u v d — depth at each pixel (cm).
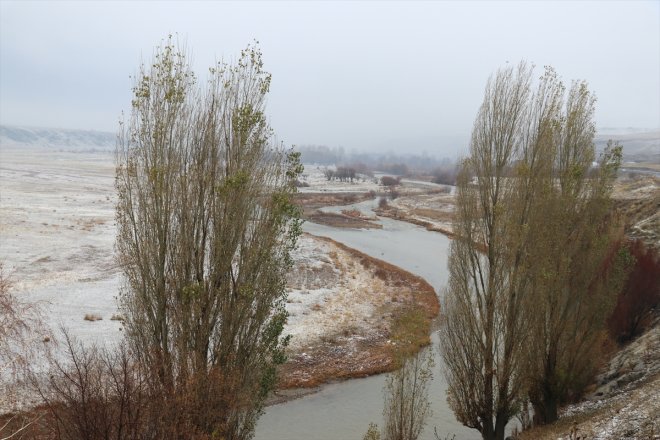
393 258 6075
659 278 2617
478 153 1892
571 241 1958
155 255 1337
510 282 1783
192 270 1371
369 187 15650
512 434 2064
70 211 6700
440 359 2919
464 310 1847
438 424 2223
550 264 1855
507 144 1845
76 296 3388
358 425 2259
